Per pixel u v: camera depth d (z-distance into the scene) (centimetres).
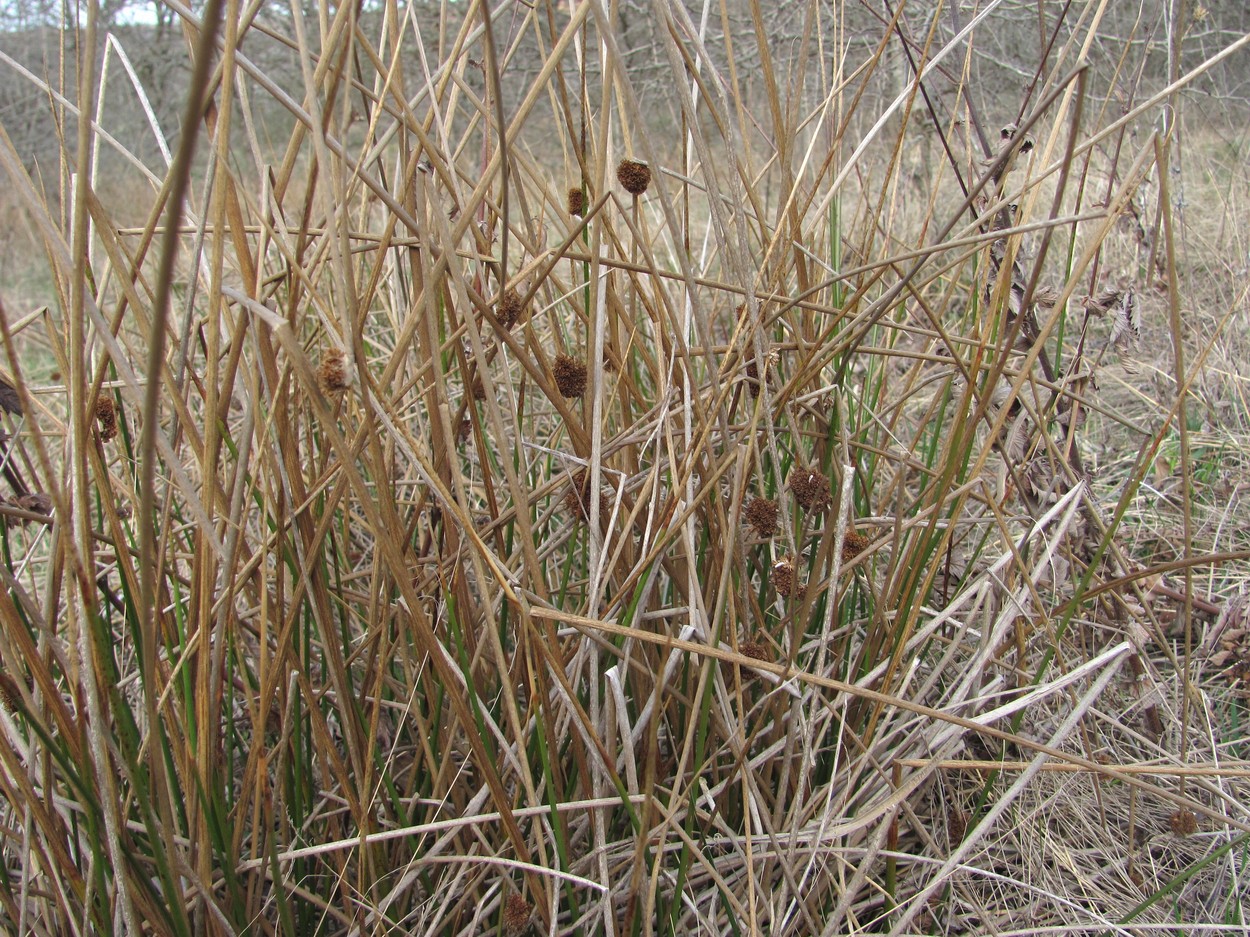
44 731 42
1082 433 97
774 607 63
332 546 58
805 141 115
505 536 61
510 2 47
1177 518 88
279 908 50
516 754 54
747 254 46
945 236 48
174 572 50
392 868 56
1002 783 64
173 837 44
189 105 24
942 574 71
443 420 44
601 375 50
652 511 50
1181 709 69
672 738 58
